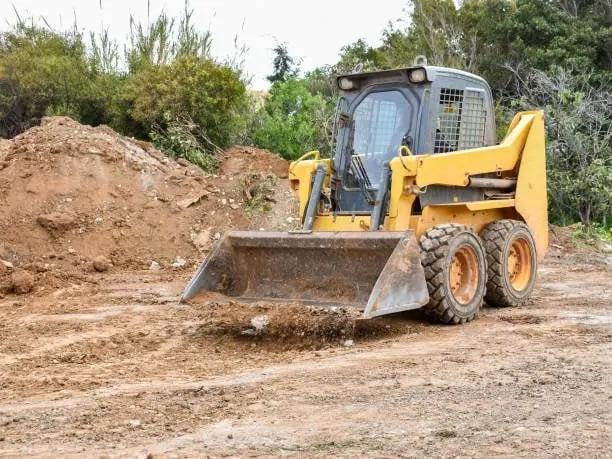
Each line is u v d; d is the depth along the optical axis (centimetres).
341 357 775
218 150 2205
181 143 2122
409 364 721
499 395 591
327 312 881
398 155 965
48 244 1585
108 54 2600
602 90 2581
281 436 507
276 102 2480
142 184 1773
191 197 1778
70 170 1738
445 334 880
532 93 2569
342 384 652
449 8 2989
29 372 760
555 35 2805
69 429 545
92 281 1414
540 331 866
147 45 2520
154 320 1026
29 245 1571
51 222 1605
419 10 2953
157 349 862
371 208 984
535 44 2864
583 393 586
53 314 1103
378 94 1005
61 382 706
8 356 840
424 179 935
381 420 536
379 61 2794
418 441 482
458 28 2897
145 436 521
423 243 927
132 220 1683
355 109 1020
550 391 597
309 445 484
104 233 1634
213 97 2273
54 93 2491
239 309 912
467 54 2866
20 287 1294
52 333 959
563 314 988
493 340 827
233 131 2331
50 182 1702
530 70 2672
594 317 959
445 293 919
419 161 928
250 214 1792
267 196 1850
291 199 1862
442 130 996
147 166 1827
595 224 2183
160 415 575
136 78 2308
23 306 1178
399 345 825
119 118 2334
